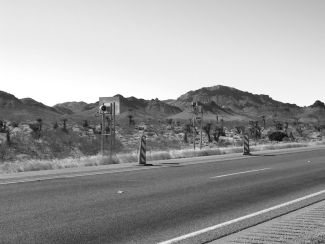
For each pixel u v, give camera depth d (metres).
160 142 54.44
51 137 43.09
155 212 10.48
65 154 39.00
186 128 81.69
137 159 26.25
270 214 10.39
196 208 11.04
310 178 17.30
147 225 9.20
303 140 69.00
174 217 9.99
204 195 12.96
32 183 15.20
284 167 21.52
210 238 8.23
